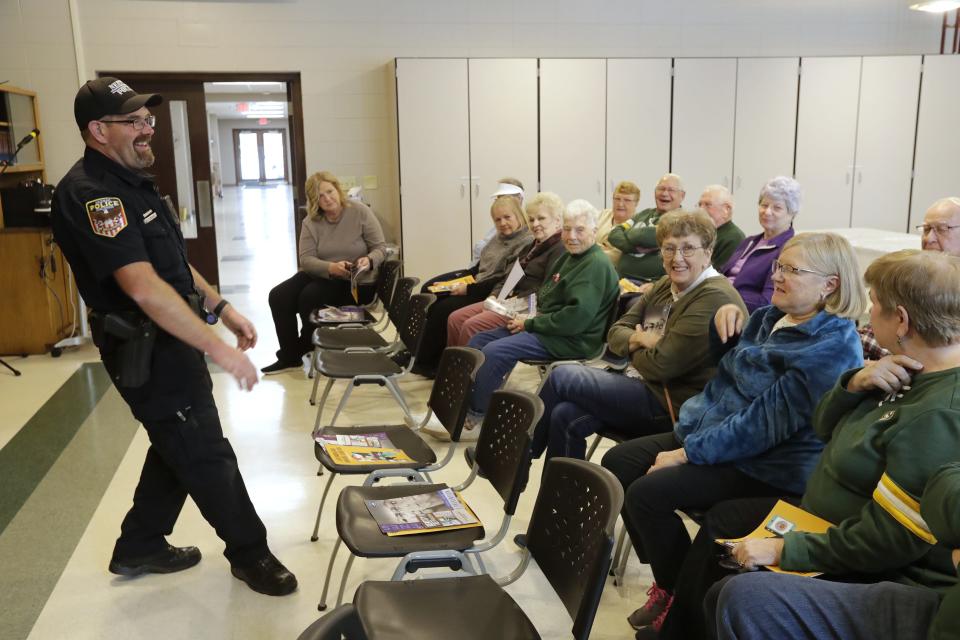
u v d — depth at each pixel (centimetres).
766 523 179
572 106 688
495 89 676
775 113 712
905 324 162
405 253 688
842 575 170
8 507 322
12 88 586
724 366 236
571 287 370
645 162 706
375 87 714
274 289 521
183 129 718
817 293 210
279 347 556
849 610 149
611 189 704
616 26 731
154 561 270
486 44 719
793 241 214
